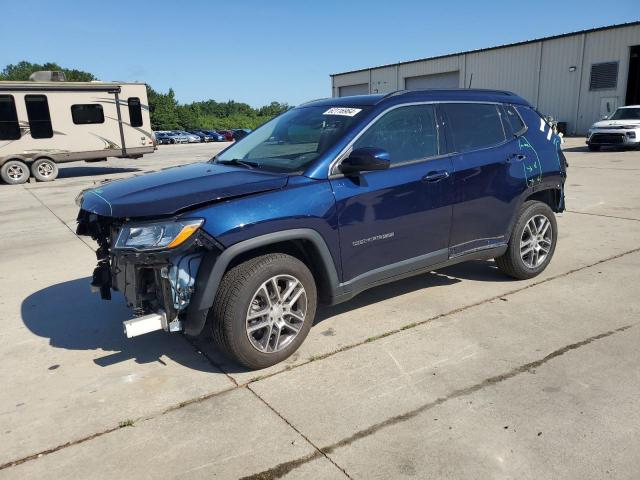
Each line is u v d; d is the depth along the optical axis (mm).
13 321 4555
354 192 3676
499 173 4523
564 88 29312
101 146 16906
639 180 11281
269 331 3475
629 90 27000
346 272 3756
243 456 2670
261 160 4016
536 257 5078
